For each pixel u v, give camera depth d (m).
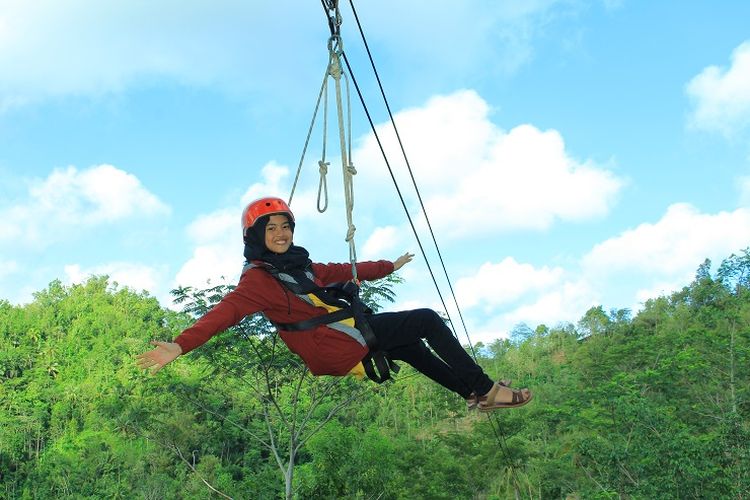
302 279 4.20
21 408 138.12
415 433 81.69
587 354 102.88
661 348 71.94
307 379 22.12
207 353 20.58
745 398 46.28
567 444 52.53
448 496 33.56
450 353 4.21
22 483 97.31
